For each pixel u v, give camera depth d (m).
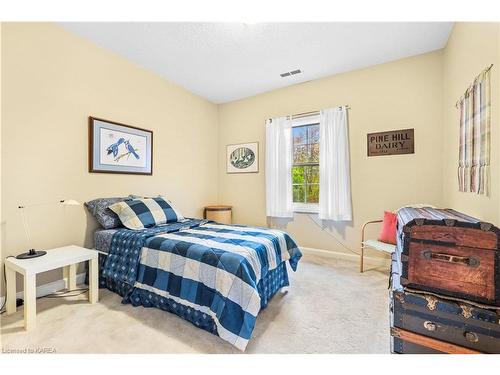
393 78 2.83
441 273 1.07
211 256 1.63
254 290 1.47
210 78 3.32
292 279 2.52
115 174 2.71
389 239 2.52
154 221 2.51
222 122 4.32
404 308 1.12
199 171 3.95
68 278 2.24
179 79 3.35
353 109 3.08
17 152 1.96
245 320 1.42
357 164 3.07
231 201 4.24
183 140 3.64
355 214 3.10
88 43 2.43
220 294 1.51
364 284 2.38
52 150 2.17
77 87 2.35
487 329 0.96
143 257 1.96
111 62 2.64
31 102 2.03
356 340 1.52
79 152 2.37
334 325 1.68
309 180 3.49
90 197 2.47
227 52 2.66
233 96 3.98
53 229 2.19
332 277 2.56
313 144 3.46
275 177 3.64
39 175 2.09
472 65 1.73
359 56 2.74
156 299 1.86
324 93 3.29
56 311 1.83
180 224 2.62
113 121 2.67
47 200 2.14
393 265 1.60
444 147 2.55
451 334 1.02
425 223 1.12
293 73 3.17
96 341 1.48
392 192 2.86
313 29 2.25
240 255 1.61
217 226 2.62
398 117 2.81
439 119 2.60
